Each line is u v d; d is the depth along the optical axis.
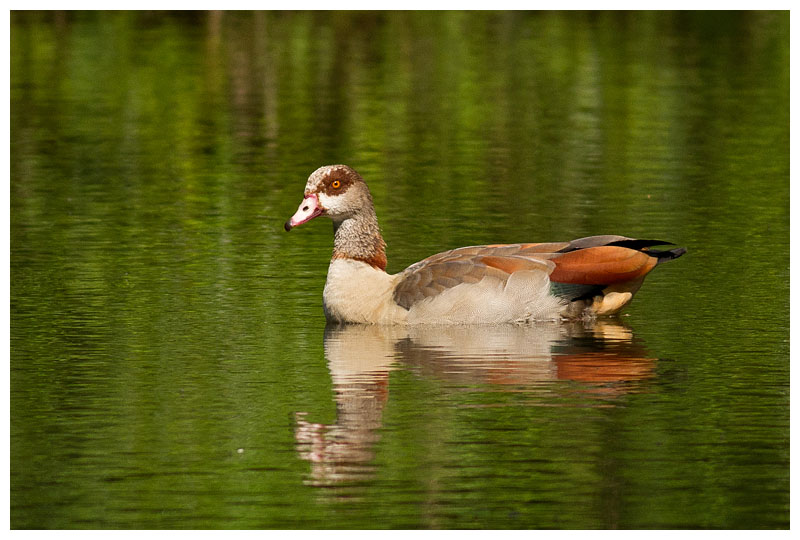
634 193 23.66
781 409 13.06
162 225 21.78
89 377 14.19
